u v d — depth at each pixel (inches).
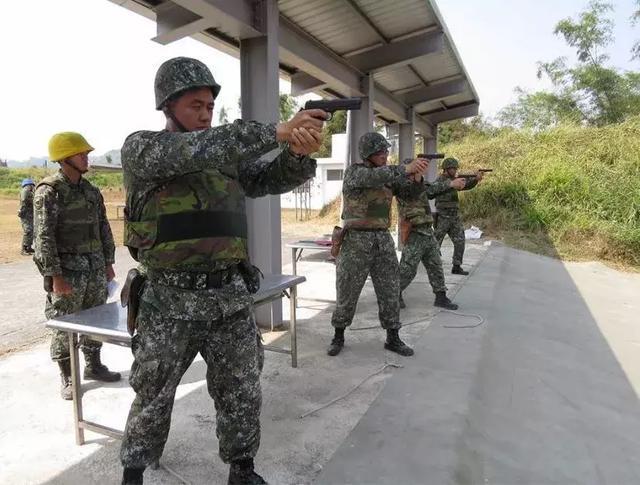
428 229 215.3
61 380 136.5
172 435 108.9
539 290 280.7
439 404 122.3
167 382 74.7
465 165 549.0
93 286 130.0
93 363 136.6
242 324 79.4
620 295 288.7
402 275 212.4
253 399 80.5
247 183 84.8
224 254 75.2
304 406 123.6
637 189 416.2
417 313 211.9
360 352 162.4
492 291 253.1
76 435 104.8
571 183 453.4
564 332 206.8
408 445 102.8
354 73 261.4
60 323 100.0
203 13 148.2
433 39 246.4
